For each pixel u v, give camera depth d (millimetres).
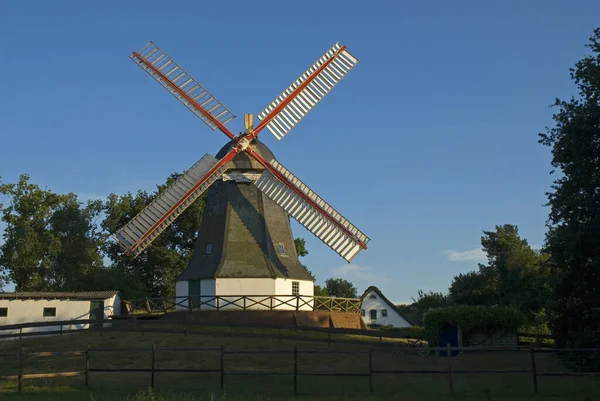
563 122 30109
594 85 28219
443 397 19859
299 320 37031
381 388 21797
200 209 60750
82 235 58156
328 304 39250
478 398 19562
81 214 59281
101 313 42375
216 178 39156
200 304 37500
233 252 38844
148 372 25453
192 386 22375
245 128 39938
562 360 27812
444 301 77000
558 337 30688
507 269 56250
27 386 22250
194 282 39000
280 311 37188
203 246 40125
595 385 21188
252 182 40562
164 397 19219
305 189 39656
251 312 36938
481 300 60750
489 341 31828
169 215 37969
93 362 27703
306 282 40500
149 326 35406
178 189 38625
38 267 55812
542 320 50812
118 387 22109
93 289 56938
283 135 40594
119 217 61562
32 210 56500
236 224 39719
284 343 32000
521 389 20891
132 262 63094
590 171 27969
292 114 40938
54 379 23719
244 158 40062
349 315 39719
